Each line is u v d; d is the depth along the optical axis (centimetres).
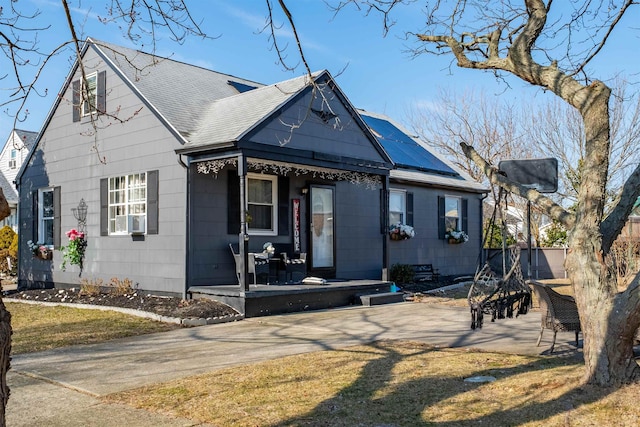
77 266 1362
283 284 1200
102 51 1291
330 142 1222
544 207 533
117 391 530
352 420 430
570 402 443
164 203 1145
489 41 616
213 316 974
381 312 1093
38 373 608
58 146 1431
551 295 666
